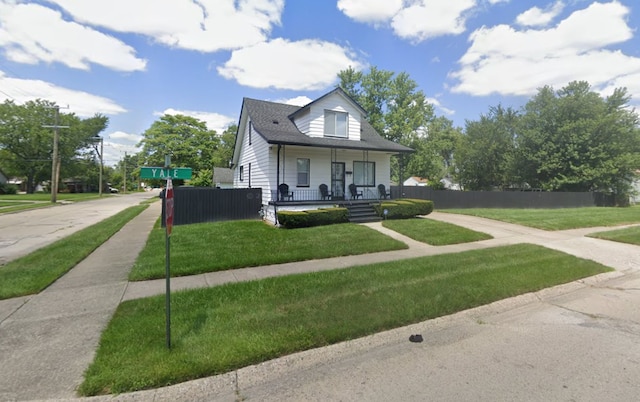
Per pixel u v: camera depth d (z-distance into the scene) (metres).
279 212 11.22
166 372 2.73
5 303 4.56
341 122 15.94
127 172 87.00
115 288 5.23
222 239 9.07
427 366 2.97
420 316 3.98
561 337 3.58
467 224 12.54
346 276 5.59
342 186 16.14
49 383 2.68
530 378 2.75
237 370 2.86
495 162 29.34
